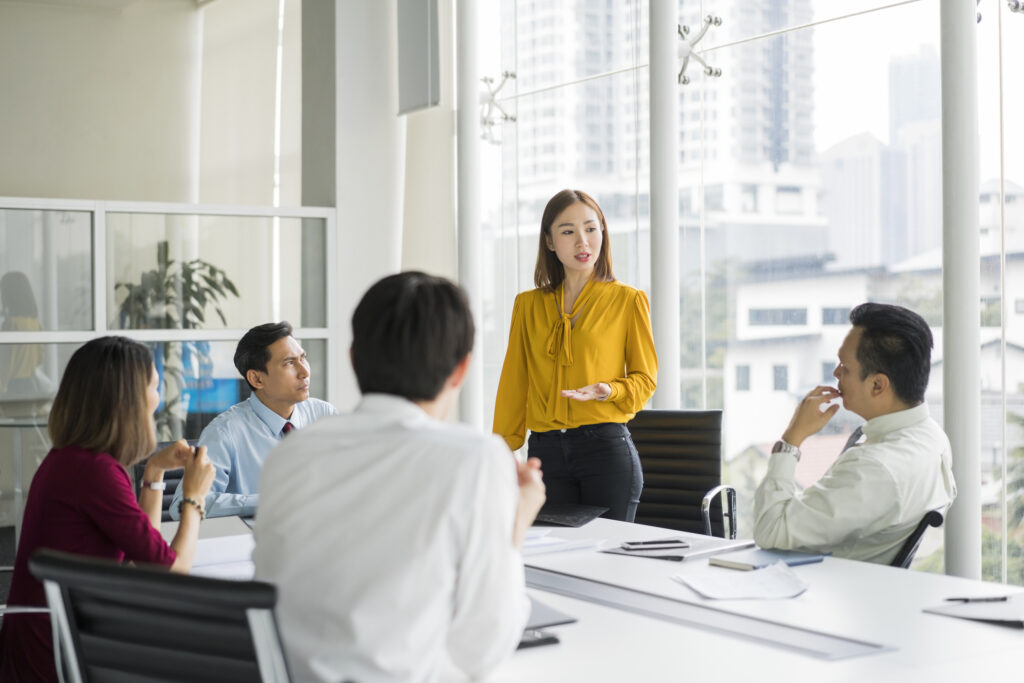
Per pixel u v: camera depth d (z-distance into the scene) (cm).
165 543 219
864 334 231
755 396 530
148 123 749
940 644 163
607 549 245
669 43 502
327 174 617
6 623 220
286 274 580
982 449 429
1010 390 419
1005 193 420
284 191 709
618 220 603
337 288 594
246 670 127
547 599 197
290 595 133
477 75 639
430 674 133
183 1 758
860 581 208
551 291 358
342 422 140
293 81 700
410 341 139
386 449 135
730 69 533
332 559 132
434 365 140
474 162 638
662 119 502
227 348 563
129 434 222
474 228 640
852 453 230
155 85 750
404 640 130
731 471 544
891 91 464
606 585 209
